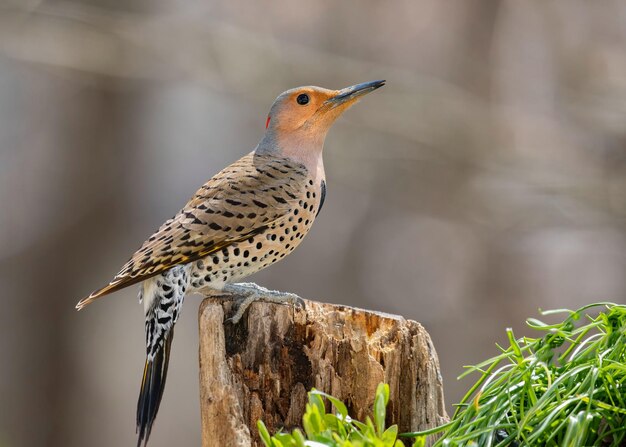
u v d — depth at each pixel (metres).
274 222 6.73
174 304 6.50
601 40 17.86
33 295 18.64
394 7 19.89
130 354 19.89
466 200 17.50
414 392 5.64
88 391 18.95
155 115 20.72
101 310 19.14
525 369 5.18
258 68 16.42
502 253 18.67
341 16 20.11
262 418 5.61
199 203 6.77
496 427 4.98
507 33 18.91
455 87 17.83
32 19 16.34
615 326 5.20
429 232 19.61
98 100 18.61
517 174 16.89
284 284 20.05
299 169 6.98
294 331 5.71
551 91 18.08
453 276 19.17
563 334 5.24
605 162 16.80
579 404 4.89
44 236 18.84
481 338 18.50
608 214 16.55
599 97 17.02
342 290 19.95
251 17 20.42
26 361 18.53
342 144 17.16
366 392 5.63
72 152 18.66
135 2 17.86
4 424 18.28
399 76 17.17
